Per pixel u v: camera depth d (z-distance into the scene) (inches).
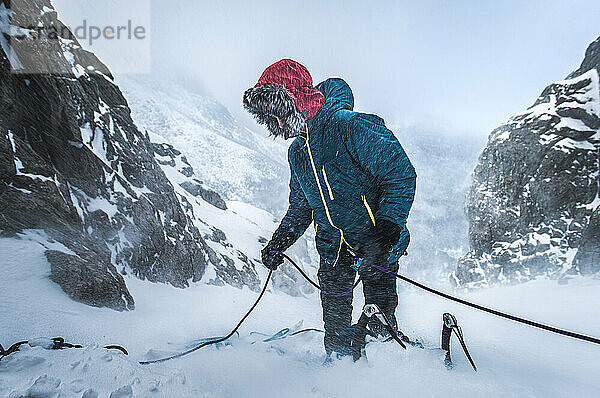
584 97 829.8
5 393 73.8
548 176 816.3
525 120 872.9
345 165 122.0
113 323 172.7
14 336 130.8
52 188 253.1
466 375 99.2
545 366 117.4
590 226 679.1
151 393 82.3
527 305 471.8
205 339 149.5
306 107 123.3
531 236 823.1
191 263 473.1
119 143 425.1
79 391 77.7
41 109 285.3
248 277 670.5
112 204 351.6
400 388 89.7
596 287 572.1
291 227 146.1
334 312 130.3
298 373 100.4
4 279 174.7
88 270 212.5
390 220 114.2
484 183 933.8
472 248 943.7
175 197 526.0
